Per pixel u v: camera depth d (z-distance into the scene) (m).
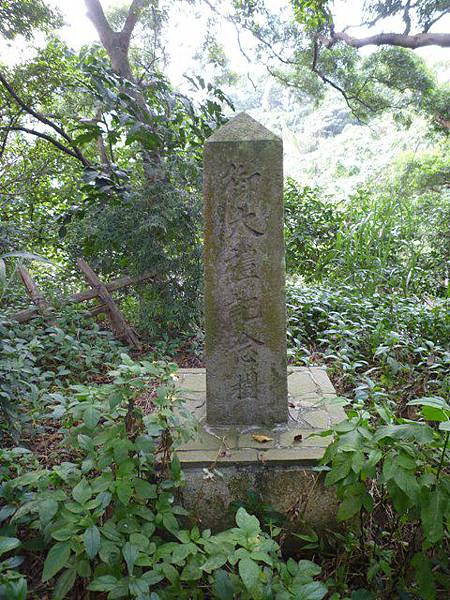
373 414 3.06
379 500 2.41
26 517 2.08
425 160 10.98
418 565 1.82
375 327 4.35
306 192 8.35
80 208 5.54
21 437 2.96
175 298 4.72
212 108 5.34
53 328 3.96
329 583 2.03
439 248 8.02
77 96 6.49
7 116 6.71
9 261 5.31
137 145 5.82
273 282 2.63
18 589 1.59
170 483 2.15
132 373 2.16
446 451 1.91
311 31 8.70
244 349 2.67
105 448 2.05
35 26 6.49
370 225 6.95
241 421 2.70
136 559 1.75
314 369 3.50
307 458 2.38
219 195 2.59
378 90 10.52
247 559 1.65
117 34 6.55
